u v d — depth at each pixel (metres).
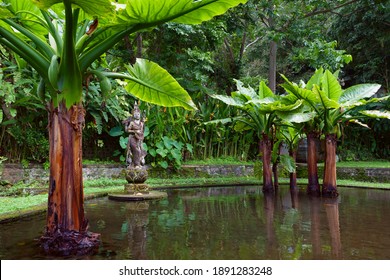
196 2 2.97
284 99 7.15
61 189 3.08
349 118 6.87
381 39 13.61
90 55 3.19
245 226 3.84
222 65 14.48
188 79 10.87
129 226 3.83
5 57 7.34
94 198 6.14
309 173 7.25
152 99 4.21
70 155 3.12
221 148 11.70
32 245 3.06
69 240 2.98
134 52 11.05
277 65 17.69
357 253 2.78
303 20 13.16
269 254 2.74
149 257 2.68
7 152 7.75
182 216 4.48
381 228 3.77
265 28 12.11
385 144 14.76
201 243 3.08
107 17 2.78
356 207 5.30
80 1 2.56
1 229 3.62
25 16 3.74
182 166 9.96
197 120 10.68
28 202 4.93
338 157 13.99
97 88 8.31
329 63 11.09
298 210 5.00
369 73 14.50
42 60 3.10
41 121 8.20
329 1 13.70
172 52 10.58
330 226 3.86
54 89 3.03
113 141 9.91
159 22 3.15
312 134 7.25
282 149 12.47
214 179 9.62
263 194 7.02
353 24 14.38
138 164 6.75
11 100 6.70
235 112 11.12
